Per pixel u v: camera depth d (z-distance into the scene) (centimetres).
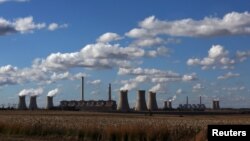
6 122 4484
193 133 3578
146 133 3525
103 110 18900
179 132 3616
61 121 5781
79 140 3719
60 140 3684
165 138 3509
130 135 3531
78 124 4644
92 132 3778
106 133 3638
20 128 4138
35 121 5103
